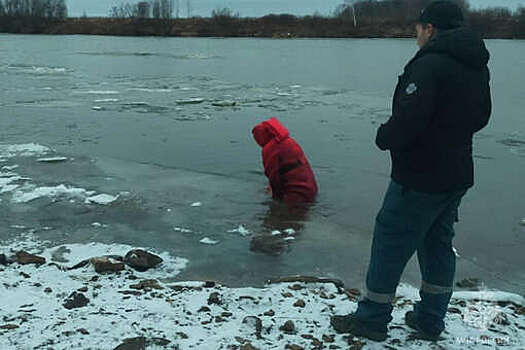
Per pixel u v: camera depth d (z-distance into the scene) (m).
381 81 25.83
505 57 41.59
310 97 20.11
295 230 6.50
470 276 5.45
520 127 14.66
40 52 43.88
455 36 3.07
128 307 3.90
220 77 26.94
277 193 7.78
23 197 7.38
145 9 86.62
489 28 79.00
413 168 3.19
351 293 4.73
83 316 3.68
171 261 5.39
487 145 12.35
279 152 7.70
